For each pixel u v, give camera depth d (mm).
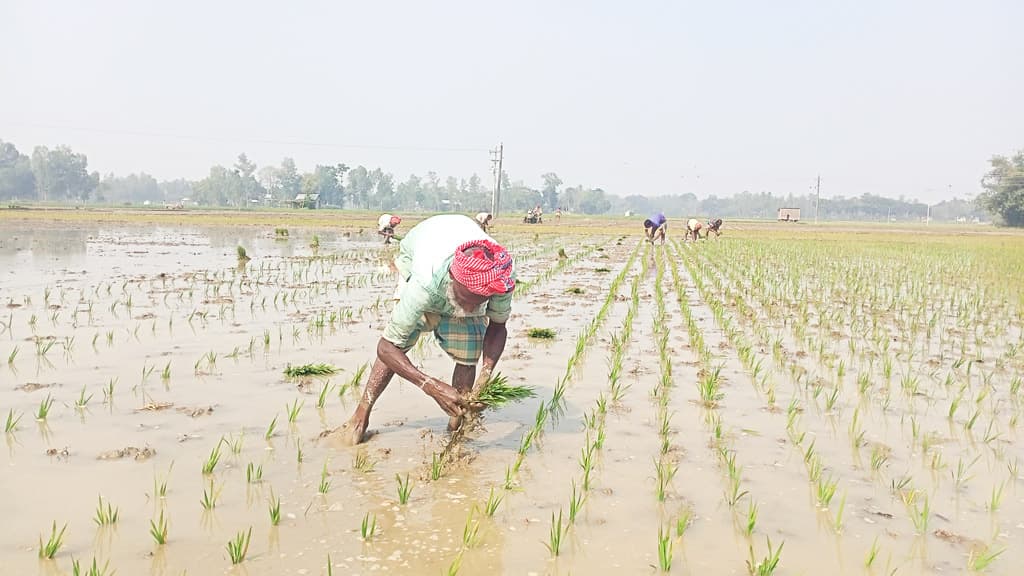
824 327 11164
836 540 4078
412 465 5062
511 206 181000
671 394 7082
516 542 3955
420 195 187375
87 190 160625
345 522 4141
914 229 79250
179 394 6582
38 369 7367
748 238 42594
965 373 8234
